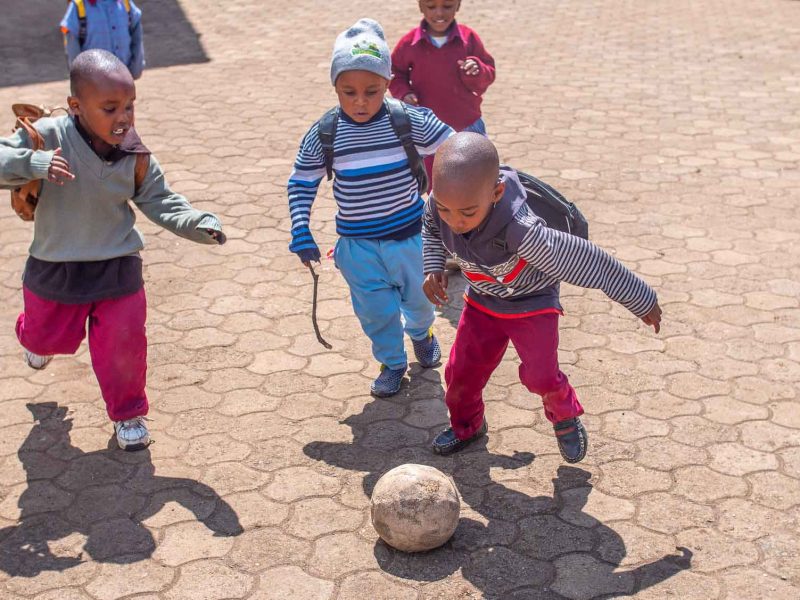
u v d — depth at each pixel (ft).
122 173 12.91
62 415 15.06
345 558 11.80
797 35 44.60
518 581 11.34
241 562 11.76
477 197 10.81
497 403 15.23
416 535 11.50
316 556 11.84
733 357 16.49
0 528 12.44
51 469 13.69
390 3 52.13
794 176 25.61
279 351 17.03
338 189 14.61
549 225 12.25
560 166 26.61
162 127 31.01
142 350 13.71
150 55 41.88
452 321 18.08
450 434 13.98
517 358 16.57
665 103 33.37
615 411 14.89
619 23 47.88
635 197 24.17
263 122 31.63
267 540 12.14
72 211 12.97
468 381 13.32
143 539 12.20
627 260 20.44
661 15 49.75
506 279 12.01
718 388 15.52
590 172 26.11
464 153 10.77
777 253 20.74
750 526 12.20
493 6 52.26
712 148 28.19
